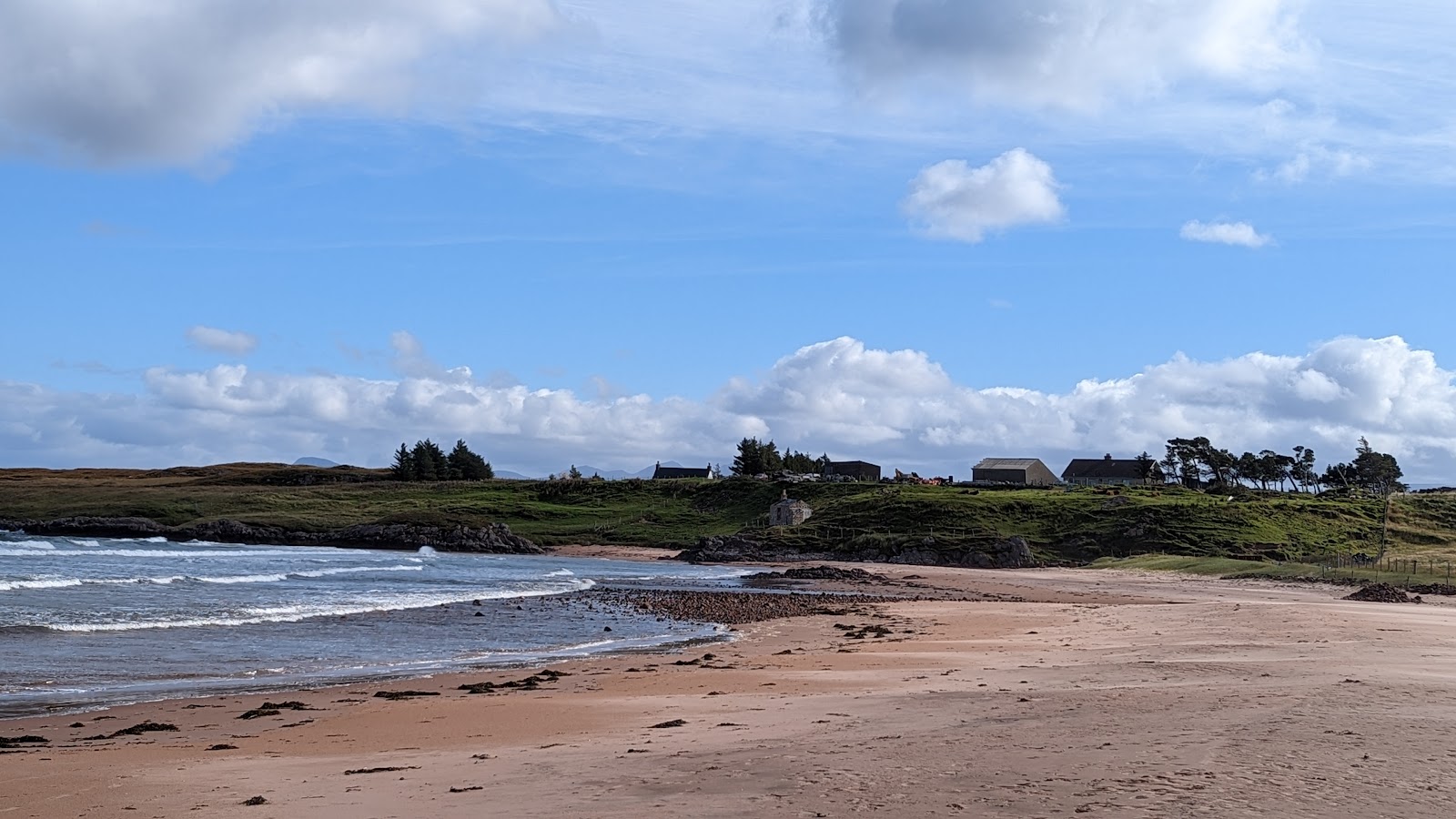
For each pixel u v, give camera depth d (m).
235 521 157.62
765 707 20.55
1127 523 129.75
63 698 22.86
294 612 44.31
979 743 14.53
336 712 21.23
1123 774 11.96
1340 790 11.05
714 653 33.12
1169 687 20.73
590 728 18.80
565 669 28.81
